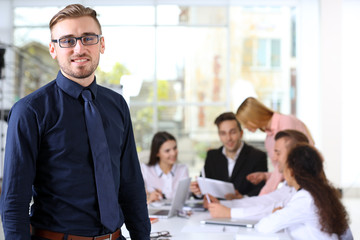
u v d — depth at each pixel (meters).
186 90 9.20
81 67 1.53
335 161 8.00
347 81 8.27
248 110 3.54
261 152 3.70
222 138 3.61
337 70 8.03
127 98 7.18
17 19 9.05
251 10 9.12
